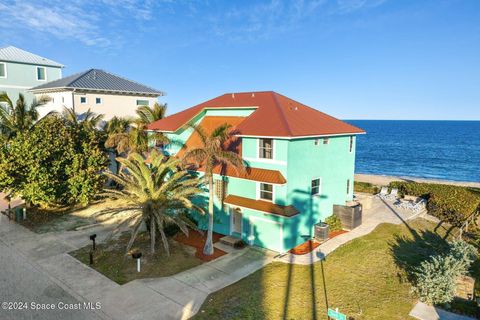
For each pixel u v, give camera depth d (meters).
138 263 17.16
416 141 135.50
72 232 22.97
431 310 13.67
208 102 28.45
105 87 37.81
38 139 24.33
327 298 14.67
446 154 95.62
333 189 24.28
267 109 22.70
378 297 14.69
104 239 21.67
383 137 155.88
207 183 21.11
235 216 22.23
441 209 26.09
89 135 28.08
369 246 20.31
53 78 45.62
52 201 26.33
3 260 18.66
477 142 128.50
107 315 13.46
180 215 20.02
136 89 40.41
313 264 18.16
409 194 32.31
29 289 15.52
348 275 16.80
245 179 20.36
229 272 17.27
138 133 27.56
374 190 34.91
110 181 33.38
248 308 13.91
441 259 15.18
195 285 15.89
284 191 19.44
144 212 18.73
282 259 18.83
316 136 20.69
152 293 15.16
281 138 18.97
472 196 26.41
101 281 16.27
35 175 23.34
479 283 15.76
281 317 13.27
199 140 24.48
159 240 21.31
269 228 20.11
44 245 20.72
